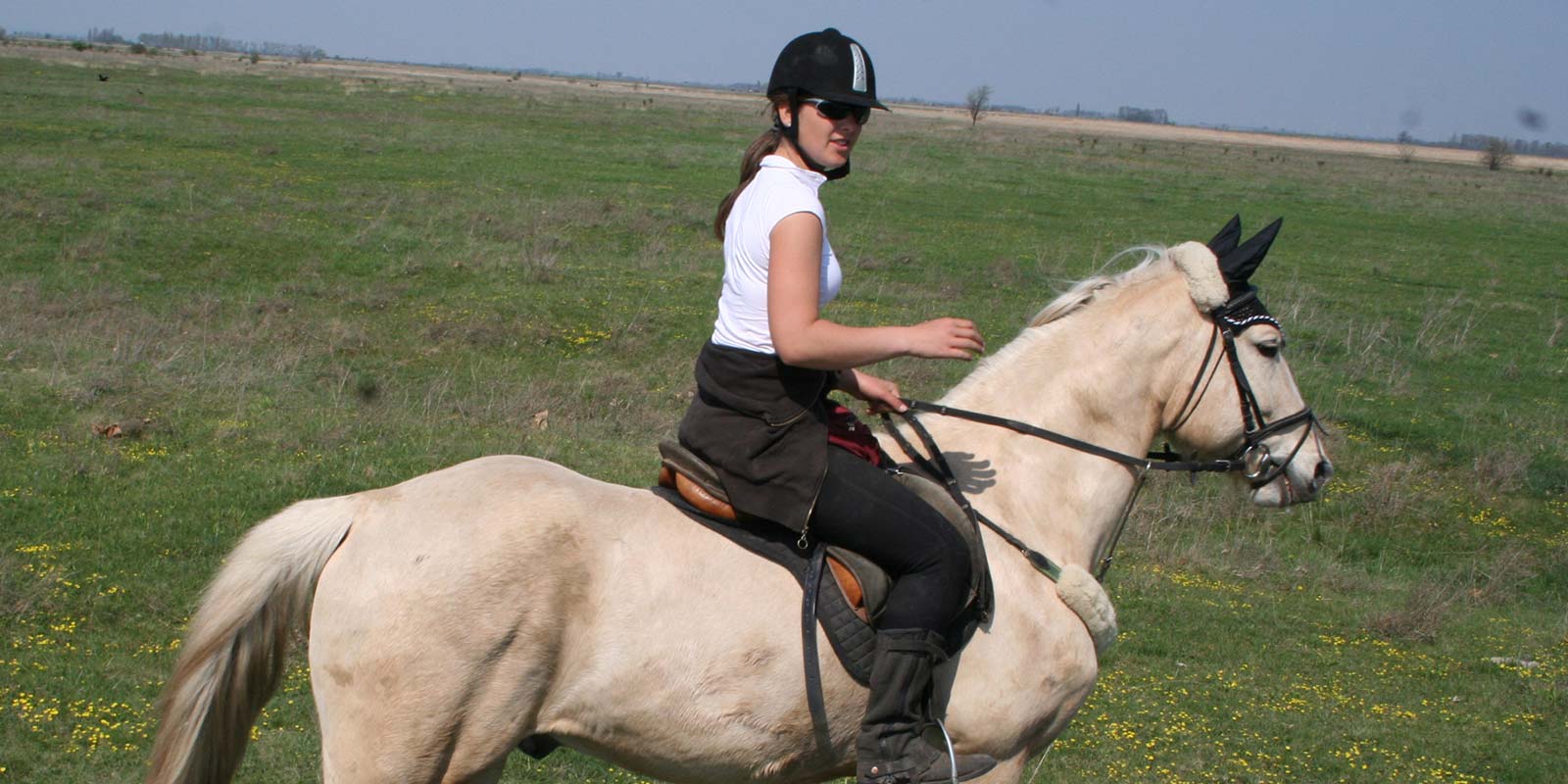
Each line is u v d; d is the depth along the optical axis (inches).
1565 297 895.7
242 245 689.0
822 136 132.0
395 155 1211.9
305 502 136.8
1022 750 144.3
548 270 668.7
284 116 1585.9
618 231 825.5
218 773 133.0
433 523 129.5
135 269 623.2
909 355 126.4
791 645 131.4
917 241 909.2
